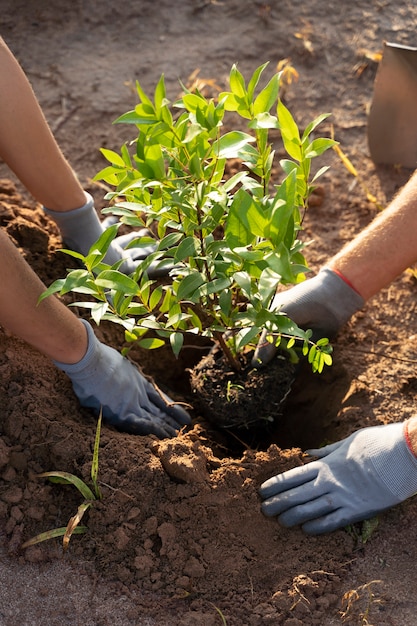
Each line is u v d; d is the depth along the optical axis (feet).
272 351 5.42
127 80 7.22
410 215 5.36
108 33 7.59
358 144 6.84
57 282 4.66
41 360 5.45
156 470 5.10
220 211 4.72
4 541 4.99
